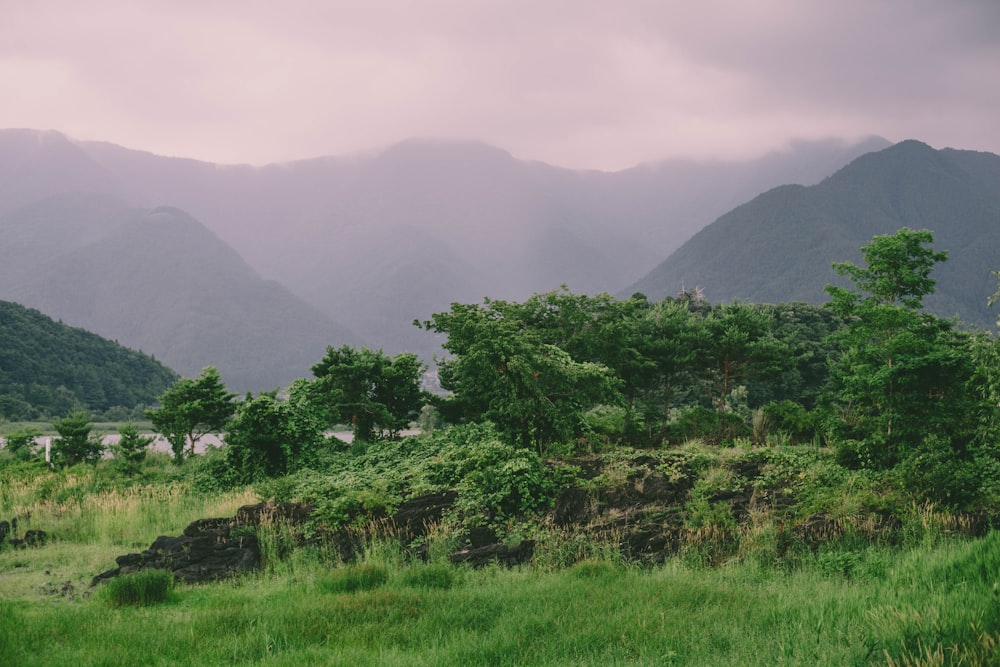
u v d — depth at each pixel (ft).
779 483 47.73
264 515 45.62
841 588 29.27
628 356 88.79
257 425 69.36
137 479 71.61
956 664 17.47
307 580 35.94
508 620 26.25
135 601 32.60
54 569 41.75
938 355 53.11
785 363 95.66
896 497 41.24
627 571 34.99
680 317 97.55
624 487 47.32
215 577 39.06
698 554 37.60
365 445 81.25
